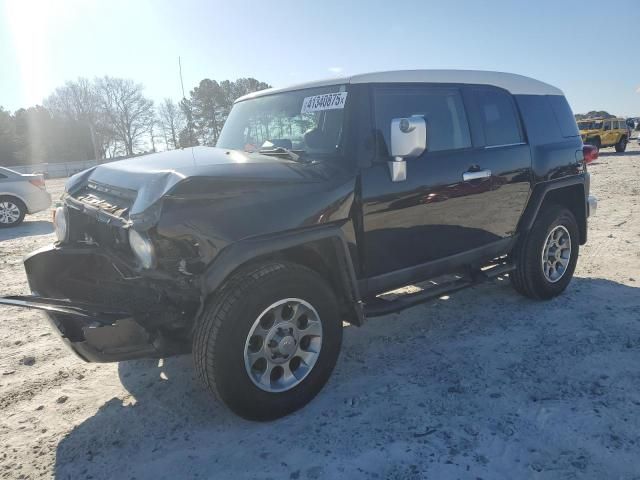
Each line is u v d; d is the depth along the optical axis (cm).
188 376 380
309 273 316
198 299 298
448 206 399
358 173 341
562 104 530
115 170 359
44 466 285
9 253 873
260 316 294
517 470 263
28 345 450
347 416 317
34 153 7962
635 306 478
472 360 384
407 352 405
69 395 361
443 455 276
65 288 357
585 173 533
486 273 452
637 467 261
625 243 712
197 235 277
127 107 6931
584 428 294
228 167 306
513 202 457
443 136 403
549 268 496
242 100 455
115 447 299
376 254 362
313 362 324
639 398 322
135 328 292
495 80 462
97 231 365
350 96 354
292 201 308
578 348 395
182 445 298
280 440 296
